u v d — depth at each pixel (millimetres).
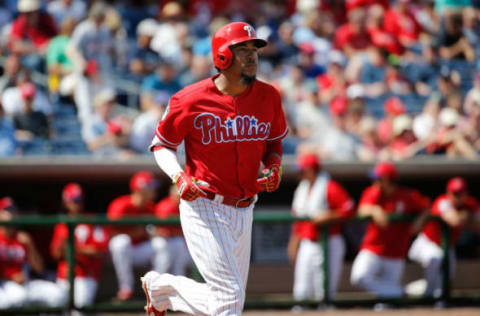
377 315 28359
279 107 15203
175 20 38812
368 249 30688
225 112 14547
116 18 39219
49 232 31938
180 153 15781
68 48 35812
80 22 40500
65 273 29547
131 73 36938
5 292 28188
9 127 32438
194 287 15367
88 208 33281
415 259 31594
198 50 37719
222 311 14609
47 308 28234
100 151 33062
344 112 35344
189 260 31250
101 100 33812
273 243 33656
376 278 30750
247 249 15391
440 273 31125
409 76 40188
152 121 33375
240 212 15016
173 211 30812
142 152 33250
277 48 39938
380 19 41531
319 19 41969
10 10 40312
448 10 42969
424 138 36219
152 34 37406
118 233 29828
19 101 33000
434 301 30156
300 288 30203
